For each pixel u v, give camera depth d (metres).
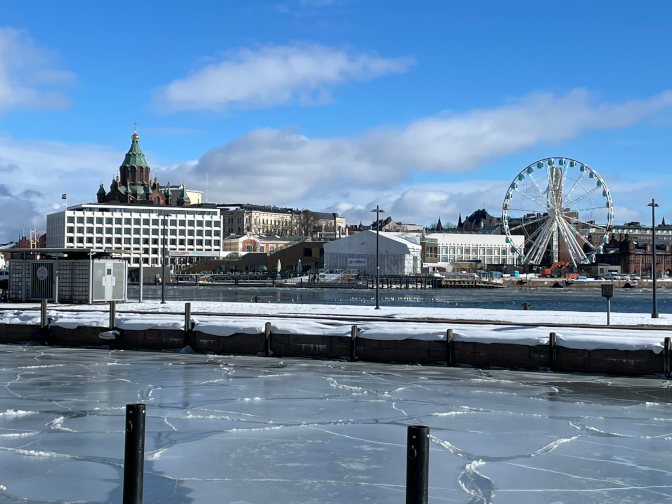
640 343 27.45
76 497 12.26
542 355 28.92
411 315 47.41
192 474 13.65
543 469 14.11
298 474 13.70
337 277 157.88
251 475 13.61
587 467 14.27
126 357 32.53
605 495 12.50
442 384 25.00
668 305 99.25
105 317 37.12
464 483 13.14
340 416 19.08
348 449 15.55
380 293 123.19
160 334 35.34
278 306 59.94
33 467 14.02
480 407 20.59
